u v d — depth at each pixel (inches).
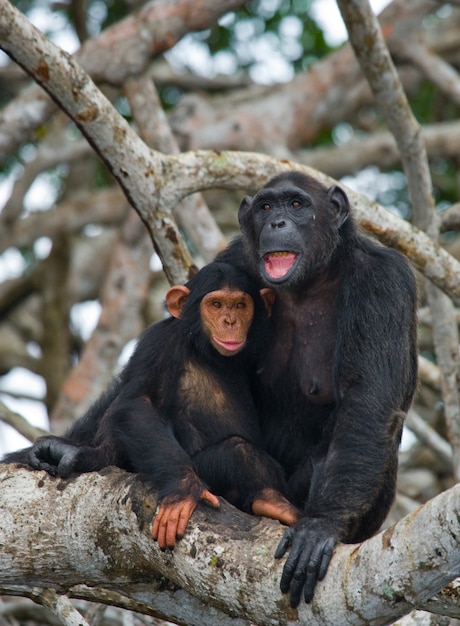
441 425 1093.1
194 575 492.7
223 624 541.0
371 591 440.5
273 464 596.7
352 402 561.9
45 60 671.1
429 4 1224.8
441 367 850.1
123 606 608.7
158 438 559.5
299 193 631.2
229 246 690.2
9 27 655.1
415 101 1505.9
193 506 510.3
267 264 623.2
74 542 536.4
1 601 819.4
